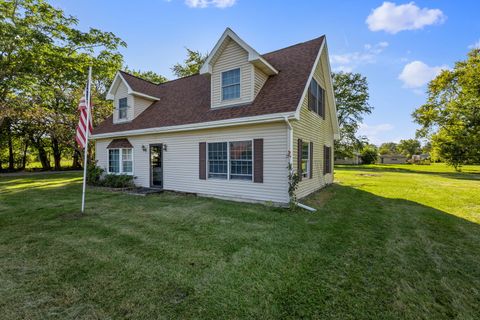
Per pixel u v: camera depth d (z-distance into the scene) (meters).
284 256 3.54
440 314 2.30
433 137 23.98
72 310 2.31
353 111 29.58
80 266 3.21
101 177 11.94
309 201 7.66
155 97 12.21
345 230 4.76
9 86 14.81
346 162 51.06
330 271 3.10
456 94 22.23
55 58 14.85
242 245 3.96
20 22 13.37
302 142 7.80
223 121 7.54
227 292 2.61
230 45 8.09
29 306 2.38
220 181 8.15
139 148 10.65
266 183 7.10
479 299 2.54
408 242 4.14
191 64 24.47
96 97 17.28
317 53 8.32
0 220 5.45
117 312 2.27
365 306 2.39
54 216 5.80
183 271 3.07
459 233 4.62
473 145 20.77
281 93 7.29
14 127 20.33
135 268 3.15
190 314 2.24
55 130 15.56
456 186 11.59
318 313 2.28
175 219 5.53
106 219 5.54
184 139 9.11
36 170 23.20
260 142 7.18
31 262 3.33
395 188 10.89
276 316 2.23
